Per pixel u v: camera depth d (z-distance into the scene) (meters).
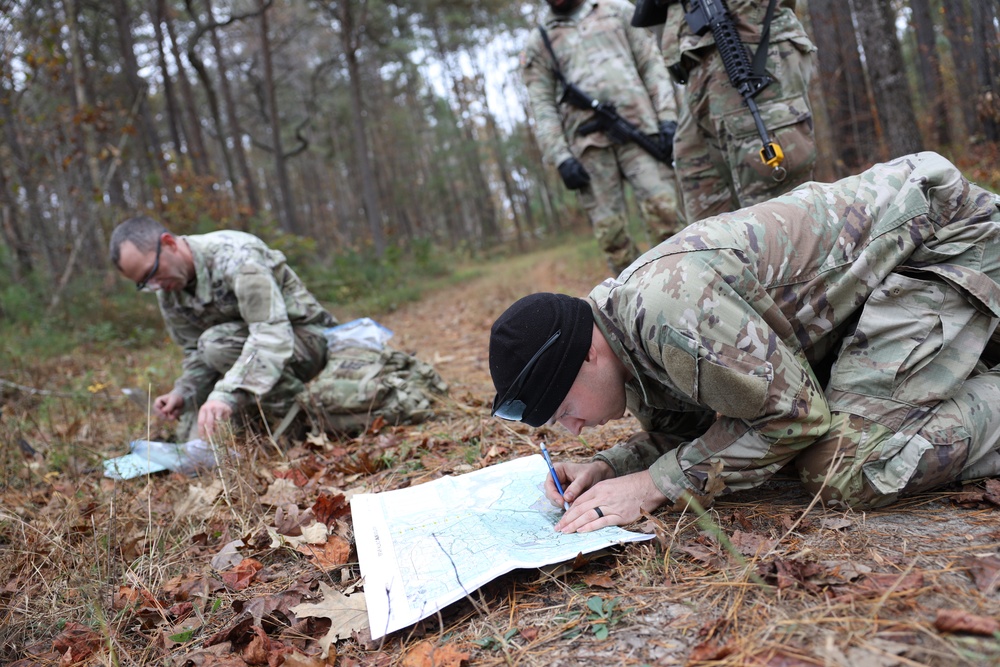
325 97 33.75
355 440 3.14
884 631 1.20
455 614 1.54
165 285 3.25
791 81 2.59
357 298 13.14
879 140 7.83
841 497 1.65
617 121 4.10
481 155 36.94
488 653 1.38
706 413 1.97
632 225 12.08
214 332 3.38
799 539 1.57
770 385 1.53
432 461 2.74
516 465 2.24
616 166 4.31
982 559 1.37
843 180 1.78
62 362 6.69
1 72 8.99
